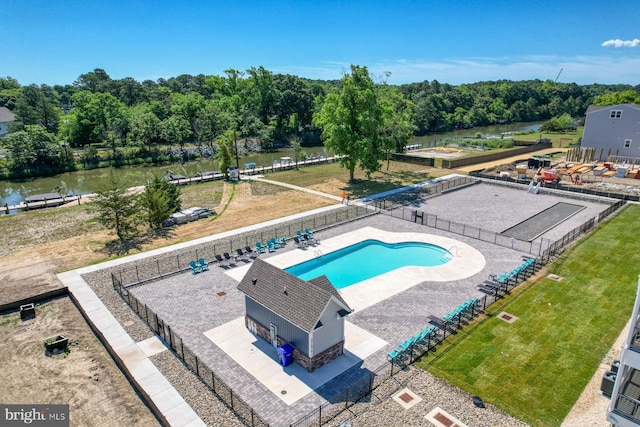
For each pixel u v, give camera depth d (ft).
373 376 62.03
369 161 170.91
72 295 86.89
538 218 134.21
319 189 173.99
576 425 51.83
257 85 362.94
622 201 143.43
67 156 244.01
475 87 640.58
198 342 70.79
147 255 107.24
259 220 134.51
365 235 121.39
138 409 57.06
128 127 281.74
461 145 296.71
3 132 329.52
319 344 62.75
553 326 73.82
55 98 499.10
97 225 130.21
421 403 56.13
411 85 590.14
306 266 103.65
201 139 304.30
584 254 103.76
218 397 58.03
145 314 79.36
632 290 85.81
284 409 55.62
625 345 44.32
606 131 216.95
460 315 76.43
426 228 126.31
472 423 52.47
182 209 146.00
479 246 111.65
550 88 600.80
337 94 174.50
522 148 251.19
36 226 129.59
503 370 62.49
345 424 51.16
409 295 86.63
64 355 68.64
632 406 44.86
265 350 68.74
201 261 99.14
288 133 354.13
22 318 79.61
